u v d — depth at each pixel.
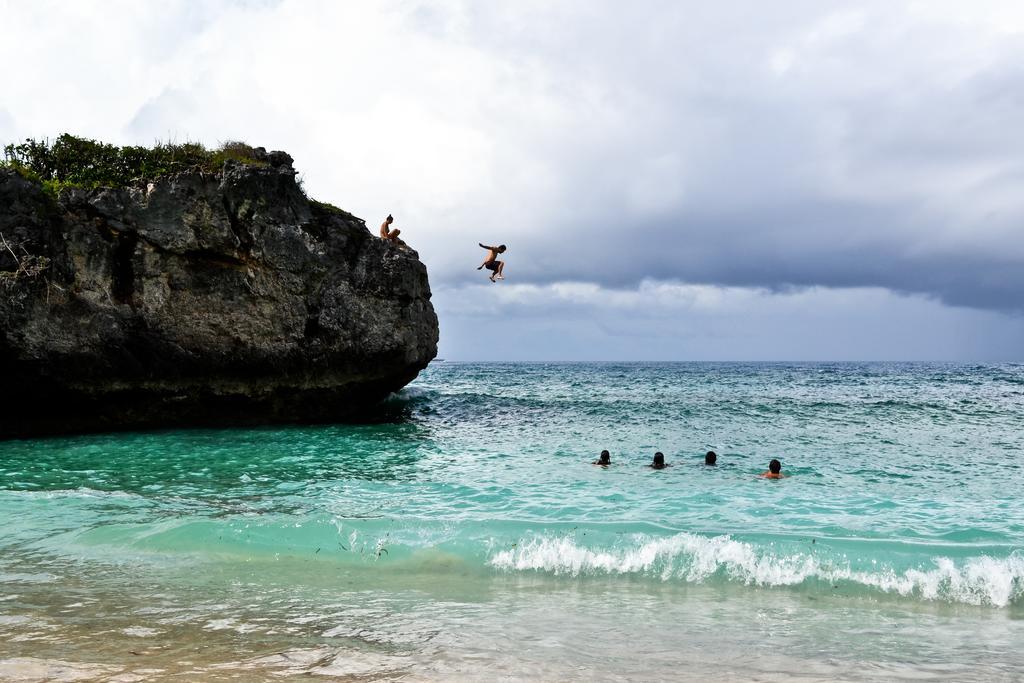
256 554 10.52
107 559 10.22
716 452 20.91
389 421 28.95
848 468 18.17
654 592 9.23
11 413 23.56
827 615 8.39
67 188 24.22
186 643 6.91
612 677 6.26
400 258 28.48
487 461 19.48
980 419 29.11
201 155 28.14
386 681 5.98
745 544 10.32
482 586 9.38
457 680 6.08
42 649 6.60
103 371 24.00
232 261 25.50
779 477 16.95
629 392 46.84
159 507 13.52
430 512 13.26
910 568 9.65
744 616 8.30
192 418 26.16
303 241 26.44
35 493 14.70
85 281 23.48
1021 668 6.66
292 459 19.81
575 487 15.77
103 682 5.70
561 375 85.06
